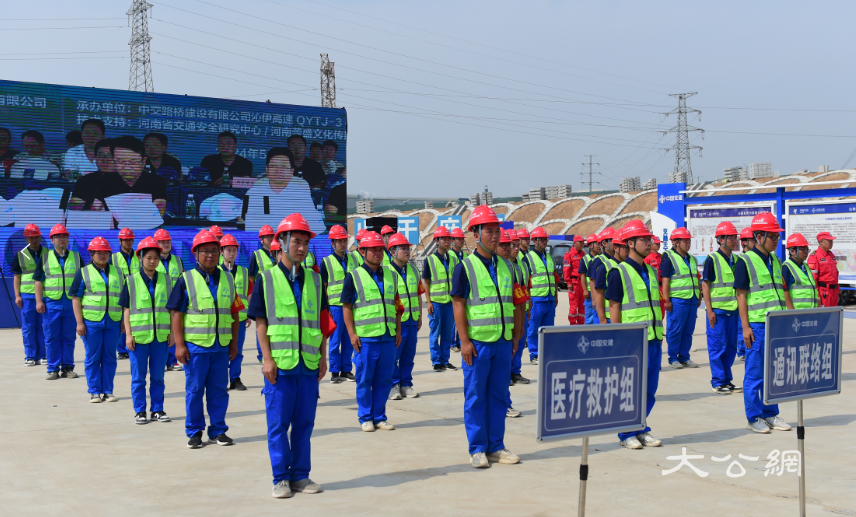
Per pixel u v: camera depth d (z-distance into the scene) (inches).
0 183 831.1
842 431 299.7
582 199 2342.5
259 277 223.5
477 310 248.5
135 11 2255.2
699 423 317.4
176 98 937.5
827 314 213.0
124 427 320.2
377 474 242.7
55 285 450.6
